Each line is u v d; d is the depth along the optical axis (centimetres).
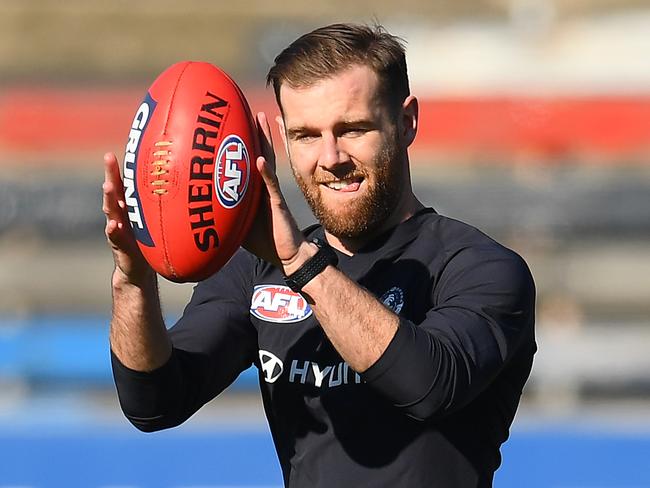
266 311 971
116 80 4756
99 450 2267
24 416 2644
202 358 977
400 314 916
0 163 4231
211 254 852
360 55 888
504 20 5519
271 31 5638
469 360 853
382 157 895
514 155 4038
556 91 4184
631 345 3142
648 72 4731
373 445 902
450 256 925
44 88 4509
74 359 3119
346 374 919
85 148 4278
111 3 6481
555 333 3256
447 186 3875
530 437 2236
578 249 3784
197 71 880
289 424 943
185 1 6431
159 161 845
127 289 918
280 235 838
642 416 2692
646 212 3809
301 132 899
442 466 900
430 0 6328
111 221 882
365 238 949
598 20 5066
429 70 4788
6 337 3116
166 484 2261
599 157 4003
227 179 845
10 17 6366
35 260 3850
